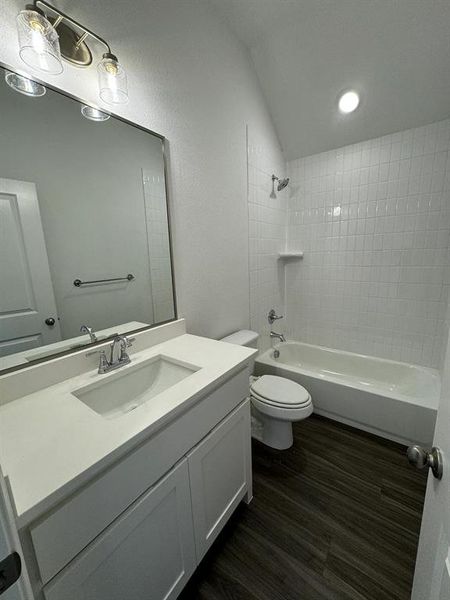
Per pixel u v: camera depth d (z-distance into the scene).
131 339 1.23
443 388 0.57
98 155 1.08
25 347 0.93
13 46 0.82
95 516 0.62
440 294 1.99
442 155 1.84
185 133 1.42
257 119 2.01
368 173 2.12
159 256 1.37
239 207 1.90
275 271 2.50
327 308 2.52
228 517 1.15
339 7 1.47
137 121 1.19
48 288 0.98
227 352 1.23
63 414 0.78
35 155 0.91
